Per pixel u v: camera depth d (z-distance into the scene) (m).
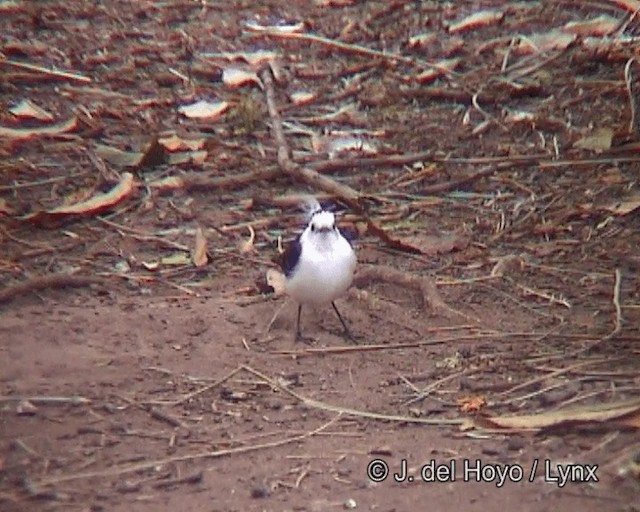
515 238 13.51
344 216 14.02
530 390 10.40
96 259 13.10
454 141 15.84
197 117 16.53
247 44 18.78
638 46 17.81
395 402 10.27
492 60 17.94
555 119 16.19
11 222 13.68
